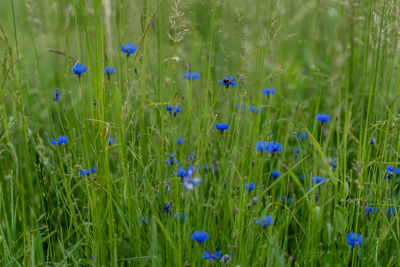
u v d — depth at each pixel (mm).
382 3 2416
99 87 2275
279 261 2158
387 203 2369
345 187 2316
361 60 3219
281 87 3281
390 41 2623
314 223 2230
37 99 3057
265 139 2428
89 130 2584
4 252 2311
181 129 2791
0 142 2510
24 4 3117
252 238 2254
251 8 3244
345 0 3113
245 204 2285
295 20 3582
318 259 2340
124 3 2416
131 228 2295
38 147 2445
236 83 2496
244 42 2738
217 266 2268
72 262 2367
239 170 2430
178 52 3002
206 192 2658
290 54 3500
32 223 2369
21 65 2658
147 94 2730
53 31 3312
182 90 2988
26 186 2680
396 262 2340
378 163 2434
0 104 2553
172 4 2371
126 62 2391
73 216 2354
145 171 2375
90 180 2297
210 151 2549
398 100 2592
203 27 2881
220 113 2662
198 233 2104
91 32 2543
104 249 2287
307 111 3197
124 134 2314
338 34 3256
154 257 2201
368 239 2275
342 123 2982
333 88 3094
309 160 2594
